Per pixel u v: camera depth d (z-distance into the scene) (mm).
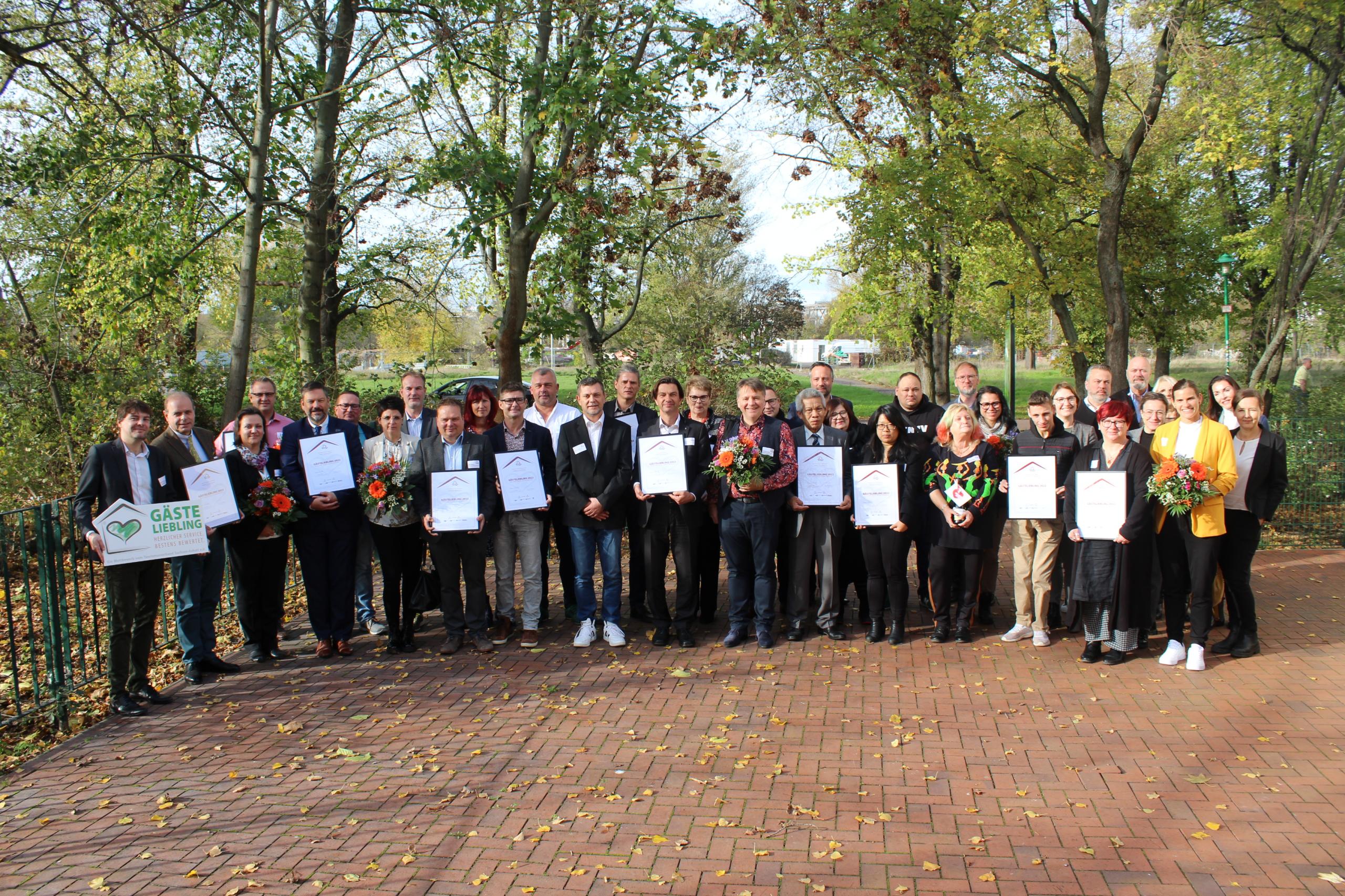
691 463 6973
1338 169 13555
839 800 4484
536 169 12148
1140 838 4062
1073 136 17188
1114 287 14625
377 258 15828
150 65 12508
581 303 14477
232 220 12555
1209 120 13055
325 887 3809
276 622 6996
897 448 7160
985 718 5512
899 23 12680
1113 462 6402
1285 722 5324
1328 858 3850
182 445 6797
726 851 4035
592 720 5598
